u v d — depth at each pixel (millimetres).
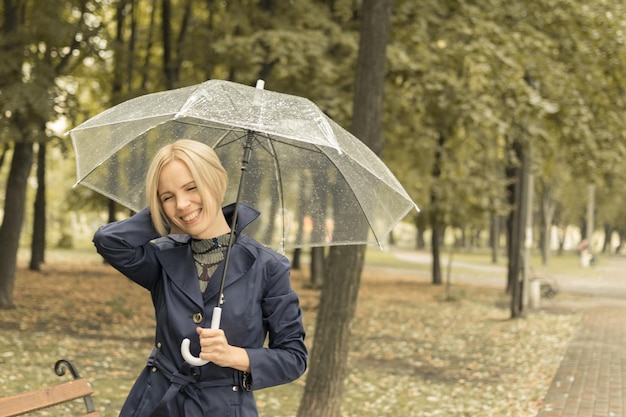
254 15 16547
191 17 21359
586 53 14531
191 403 2600
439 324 18594
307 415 7383
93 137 2963
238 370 2666
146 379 2676
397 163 22953
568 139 15859
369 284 30500
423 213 25172
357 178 3152
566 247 107938
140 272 2668
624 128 15930
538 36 14172
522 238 20359
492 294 28109
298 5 16156
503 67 13617
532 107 13633
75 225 72625
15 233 16750
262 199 3266
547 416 9078
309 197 3234
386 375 11789
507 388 10945
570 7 14312
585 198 63625
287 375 2652
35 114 14523
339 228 3250
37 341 12625
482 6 14844
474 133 20312
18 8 16938
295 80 16156
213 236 2689
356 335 16125
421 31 14719
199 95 2680
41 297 19266
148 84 22781
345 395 10234
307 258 50625
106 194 3016
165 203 2596
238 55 15047
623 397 10258
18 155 16750
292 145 3145
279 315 2713
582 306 24844
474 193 25016
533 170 20109
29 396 3168
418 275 38562
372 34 7512
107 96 23797
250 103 2723
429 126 17641
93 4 16672
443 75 14102
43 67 15125
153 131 3086
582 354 14289
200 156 2586
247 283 2678
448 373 12164
